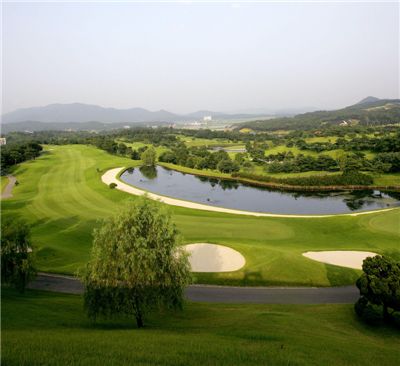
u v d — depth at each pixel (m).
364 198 96.25
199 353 17.22
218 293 35.62
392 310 29.89
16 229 33.44
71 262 43.44
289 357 17.75
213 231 57.34
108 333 21.64
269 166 136.00
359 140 157.88
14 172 127.25
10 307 27.28
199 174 138.75
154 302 24.38
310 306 32.25
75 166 135.38
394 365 19.19
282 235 56.81
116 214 25.83
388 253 46.94
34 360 14.62
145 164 156.75
